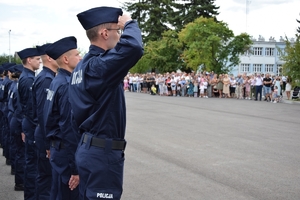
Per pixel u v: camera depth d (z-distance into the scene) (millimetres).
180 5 57438
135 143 9961
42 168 5035
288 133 11938
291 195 5871
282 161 8086
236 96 28938
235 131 12195
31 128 5648
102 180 3143
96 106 3182
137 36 3055
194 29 43438
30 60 6367
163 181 6582
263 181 6594
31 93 5730
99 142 3176
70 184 3979
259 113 17844
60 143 4215
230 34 43875
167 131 12047
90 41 3365
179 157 8375
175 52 52594
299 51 26719
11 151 7641
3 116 9133
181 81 31266
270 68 67562
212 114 17234
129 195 5867
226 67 44969
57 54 4348
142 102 24094
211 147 9516
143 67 53281
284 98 29938
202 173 7082
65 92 4051
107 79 3068
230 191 6043
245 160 8141
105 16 3266
